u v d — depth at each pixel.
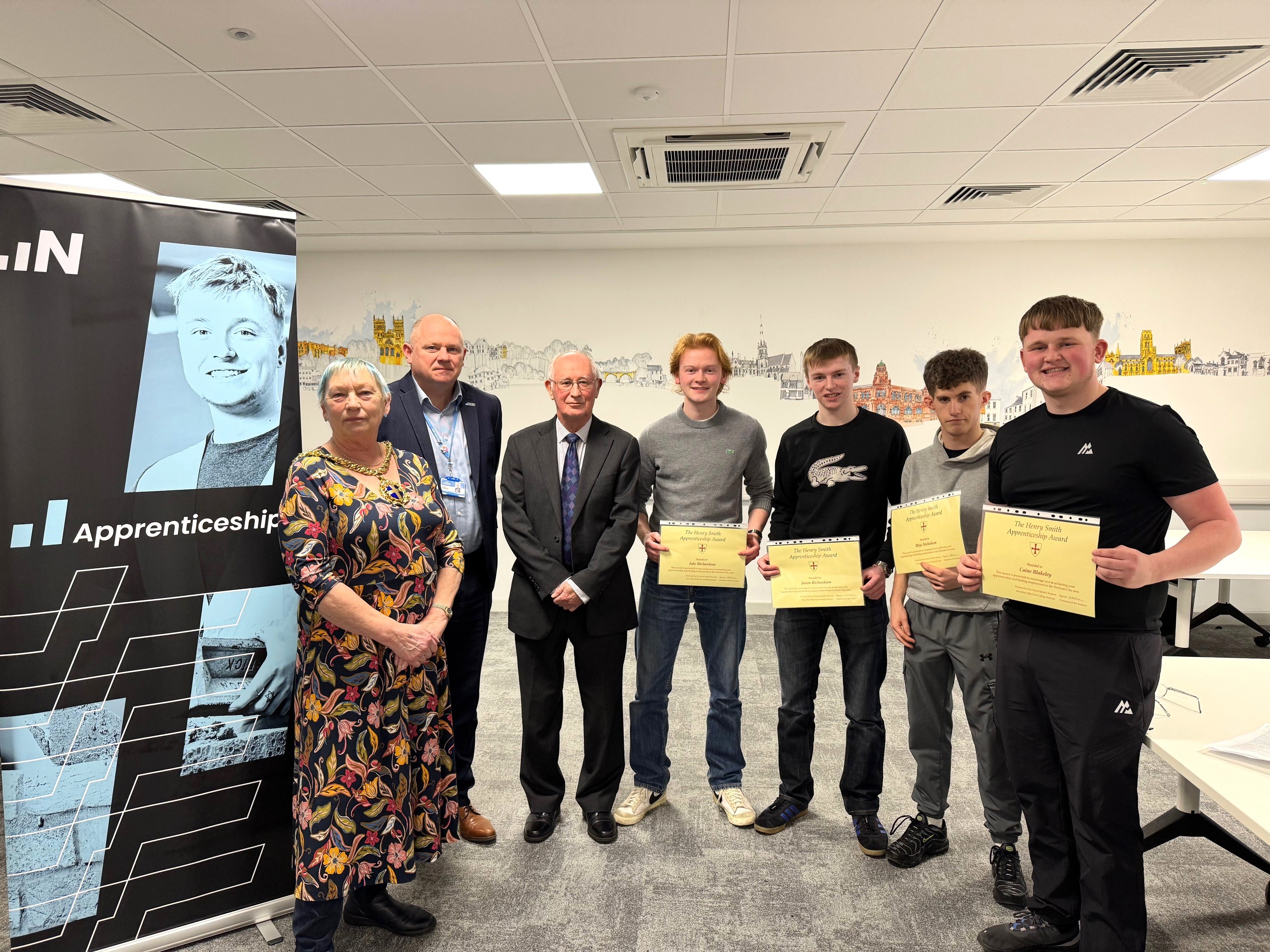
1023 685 1.72
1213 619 5.21
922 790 2.26
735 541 2.37
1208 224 4.85
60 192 1.72
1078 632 1.59
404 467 1.96
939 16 2.38
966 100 2.99
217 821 1.93
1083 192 4.18
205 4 2.29
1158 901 2.07
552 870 2.25
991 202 4.38
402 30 2.46
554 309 5.62
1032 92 2.93
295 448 2.00
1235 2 2.29
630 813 2.50
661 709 2.56
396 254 5.62
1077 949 1.79
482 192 4.20
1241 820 1.29
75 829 1.78
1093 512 1.56
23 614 1.71
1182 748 1.54
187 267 1.86
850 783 2.34
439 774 1.98
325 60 2.65
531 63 2.69
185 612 1.87
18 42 2.52
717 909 2.05
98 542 1.77
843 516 2.29
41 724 1.73
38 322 1.70
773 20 2.40
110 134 3.33
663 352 5.57
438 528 1.94
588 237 5.19
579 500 2.29
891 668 4.34
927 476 2.17
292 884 2.03
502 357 5.65
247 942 1.94
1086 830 1.60
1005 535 1.67
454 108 3.07
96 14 2.35
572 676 4.00
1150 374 5.34
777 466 2.47
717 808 2.62
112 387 1.78
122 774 1.82
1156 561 1.46
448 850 2.36
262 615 1.96
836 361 2.24
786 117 3.16
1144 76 2.80
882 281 5.45
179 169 3.80
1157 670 1.58
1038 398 5.41
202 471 1.88
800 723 2.43
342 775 1.74
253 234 1.94
